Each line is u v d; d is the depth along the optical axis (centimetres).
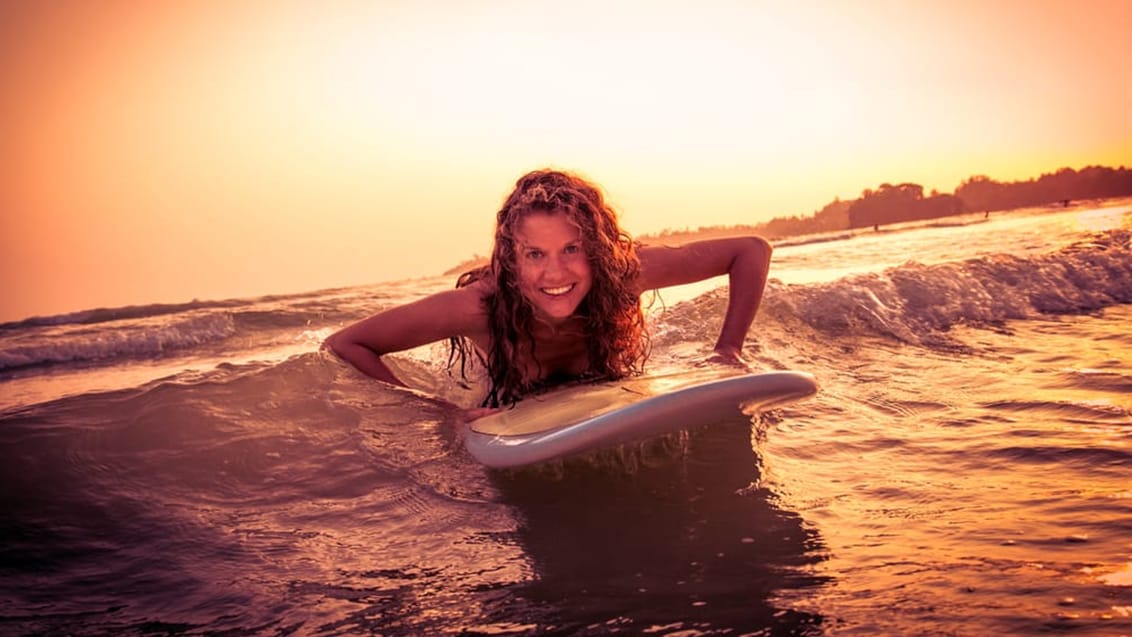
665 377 246
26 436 210
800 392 185
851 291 434
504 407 243
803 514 161
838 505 165
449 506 177
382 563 150
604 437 182
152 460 202
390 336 262
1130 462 184
